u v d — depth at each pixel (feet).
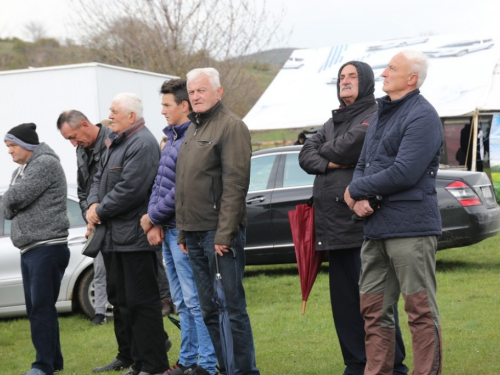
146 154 25.72
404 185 19.75
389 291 21.22
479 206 45.52
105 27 124.88
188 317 26.27
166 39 118.93
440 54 89.45
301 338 32.32
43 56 203.72
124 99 26.09
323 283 45.68
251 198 47.09
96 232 26.03
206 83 22.68
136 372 26.96
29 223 27.20
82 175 28.58
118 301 26.89
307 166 23.24
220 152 22.56
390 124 20.53
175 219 25.17
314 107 90.48
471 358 26.94
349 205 20.93
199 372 25.48
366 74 23.17
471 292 40.81
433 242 20.30
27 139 27.45
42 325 27.37
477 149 86.84
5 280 39.70
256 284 47.16
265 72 125.59
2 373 30.42
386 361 21.33
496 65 86.69
